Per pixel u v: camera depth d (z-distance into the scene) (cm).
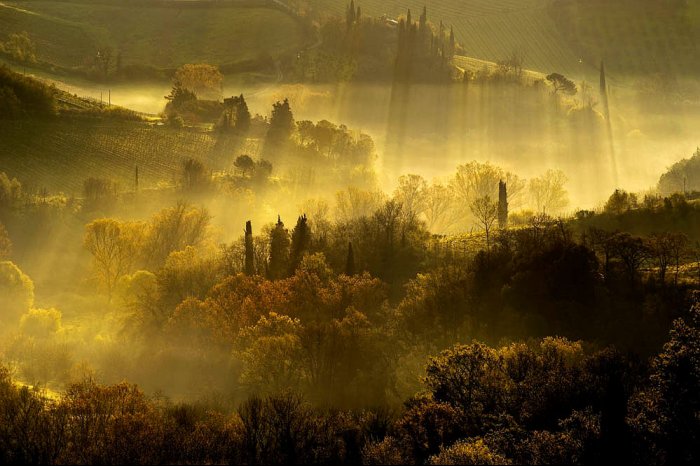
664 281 9712
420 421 6750
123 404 8056
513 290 9662
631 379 6931
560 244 10175
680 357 6031
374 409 8050
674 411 5875
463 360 7325
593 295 9400
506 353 7612
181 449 7025
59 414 7581
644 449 5841
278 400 7738
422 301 10062
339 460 6831
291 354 9238
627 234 10725
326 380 8988
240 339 10250
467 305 9788
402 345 9269
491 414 6688
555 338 8469
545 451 5869
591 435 5953
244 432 7325
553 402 6788
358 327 9525
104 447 6975
